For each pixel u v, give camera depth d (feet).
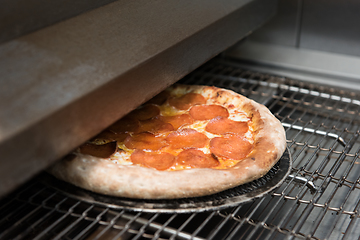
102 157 2.39
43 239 2.16
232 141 2.53
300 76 3.60
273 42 3.82
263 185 2.33
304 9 3.63
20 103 1.86
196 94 2.92
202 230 2.31
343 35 3.57
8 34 2.03
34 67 1.98
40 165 1.90
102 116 2.09
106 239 2.10
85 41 2.15
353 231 2.28
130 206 2.19
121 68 2.14
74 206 2.16
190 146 2.50
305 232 2.29
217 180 2.25
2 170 1.79
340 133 2.81
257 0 3.10
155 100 2.87
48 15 2.14
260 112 2.68
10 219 2.25
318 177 2.43
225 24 2.81
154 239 2.03
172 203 2.22
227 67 3.72
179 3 2.62
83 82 2.02
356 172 2.62
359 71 3.49
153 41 2.33
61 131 1.94
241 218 2.35
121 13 2.35
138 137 2.55
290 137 2.87
